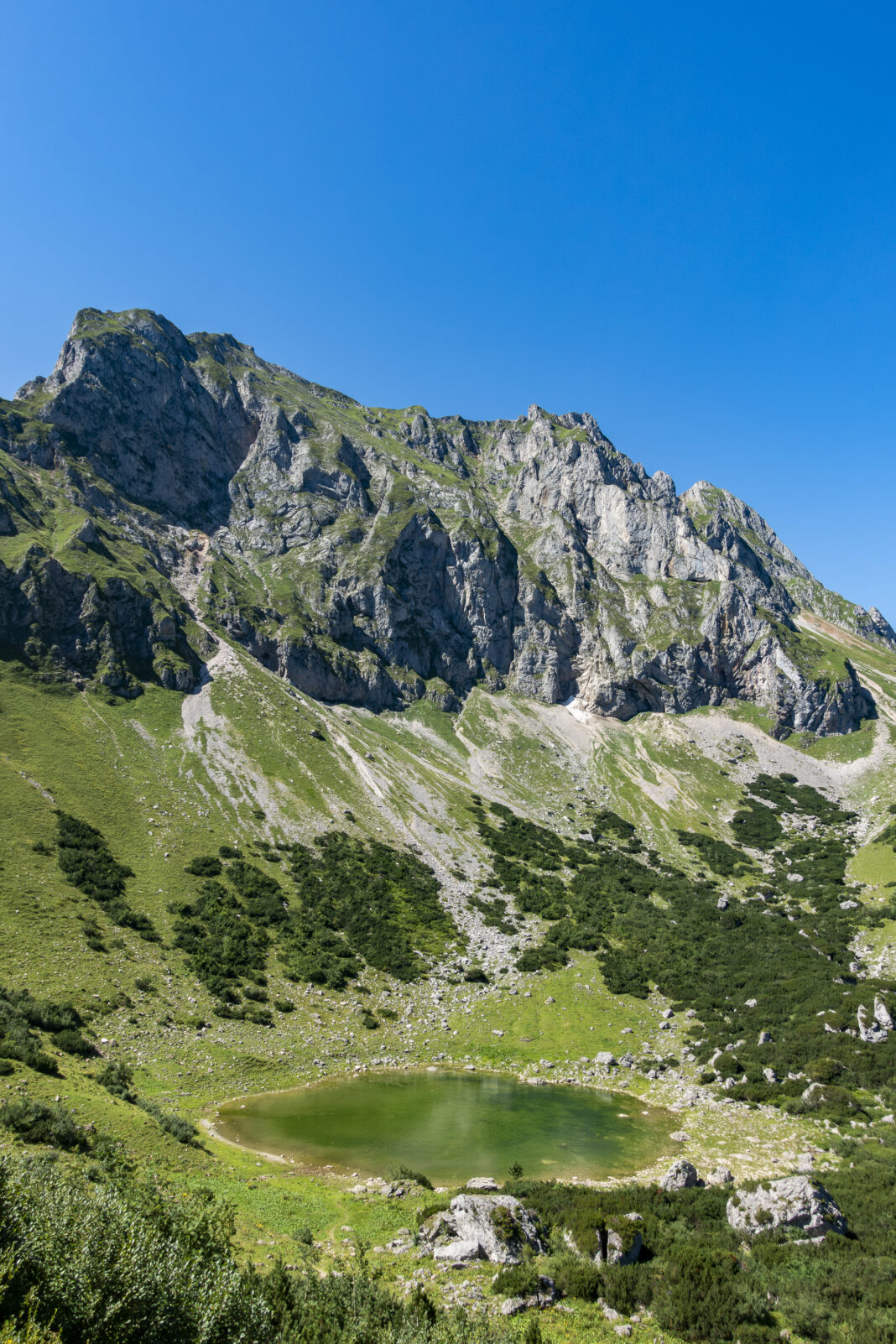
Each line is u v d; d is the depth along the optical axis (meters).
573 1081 57.00
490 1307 21.36
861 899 96.00
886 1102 49.00
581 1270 23.69
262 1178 32.41
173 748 103.25
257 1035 55.72
